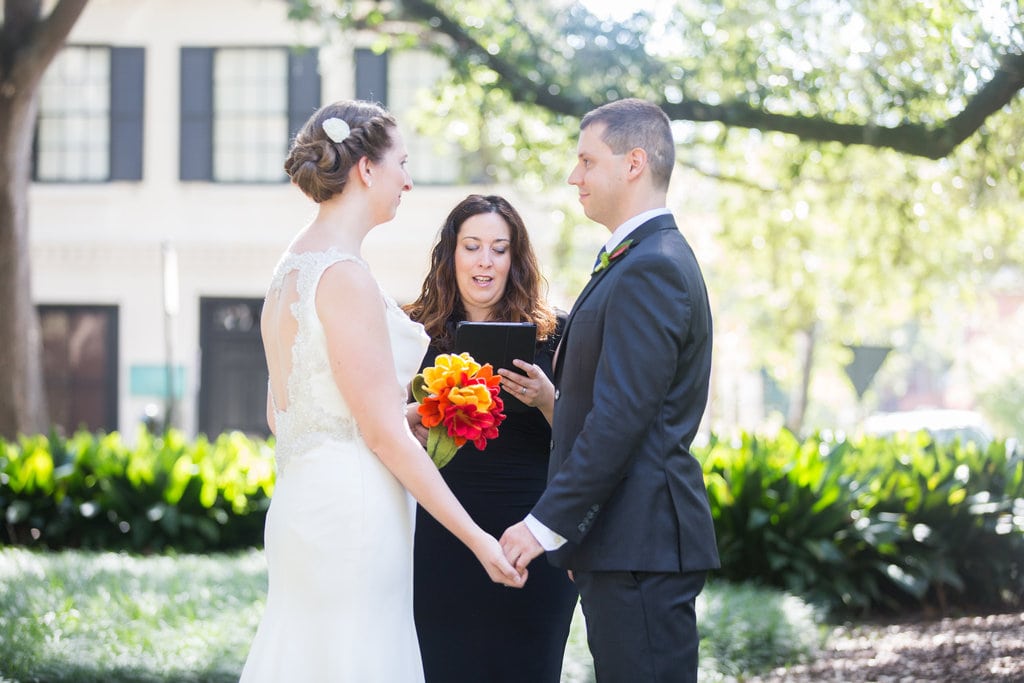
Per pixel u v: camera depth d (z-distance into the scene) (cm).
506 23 951
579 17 888
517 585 329
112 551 945
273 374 331
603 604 338
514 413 427
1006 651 590
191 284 1836
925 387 4312
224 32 1825
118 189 1834
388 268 1794
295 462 322
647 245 339
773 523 802
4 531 966
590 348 343
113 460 988
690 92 898
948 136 750
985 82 698
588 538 339
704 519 342
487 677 420
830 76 848
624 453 323
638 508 333
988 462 874
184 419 1808
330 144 324
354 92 1797
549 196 1452
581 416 345
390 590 326
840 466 837
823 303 1659
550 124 1011
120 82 1831
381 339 320
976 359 2805
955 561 821
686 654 334
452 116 1164
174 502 959
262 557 881
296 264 323
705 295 344
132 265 1834
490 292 443
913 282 1429
